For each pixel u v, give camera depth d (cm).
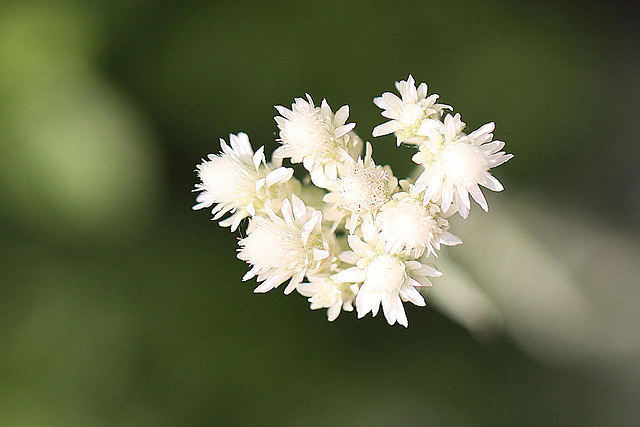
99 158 20
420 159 17
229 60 21
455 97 21
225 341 21
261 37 21
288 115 17
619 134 22
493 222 20
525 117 21
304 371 21
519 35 21
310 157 17
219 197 18
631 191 22
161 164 21
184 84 21
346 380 21
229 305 21
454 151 17
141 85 21
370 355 21
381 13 21
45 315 21
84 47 20
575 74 21
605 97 22
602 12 22
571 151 22
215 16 21
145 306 21
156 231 21
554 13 22
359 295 17
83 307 21
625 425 21
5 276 20
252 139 21
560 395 21
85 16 20
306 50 21
